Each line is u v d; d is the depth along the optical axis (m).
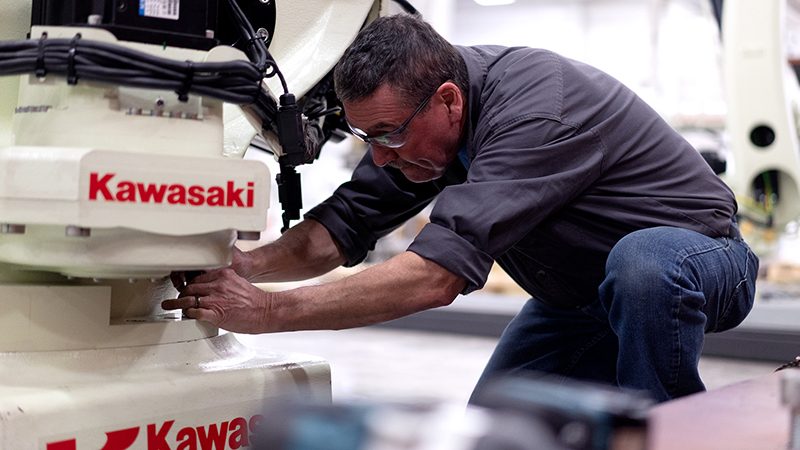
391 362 4.87
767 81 3.94
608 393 0.64
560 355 2.06
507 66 1.67
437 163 1.69
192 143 1.13
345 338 5.89
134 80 1.06
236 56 1.16
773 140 3.97
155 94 1.11
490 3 10.85
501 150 1.56
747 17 3.95
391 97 1.58
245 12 1.55
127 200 1.04
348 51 1.61
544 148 1.56
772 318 4.85
